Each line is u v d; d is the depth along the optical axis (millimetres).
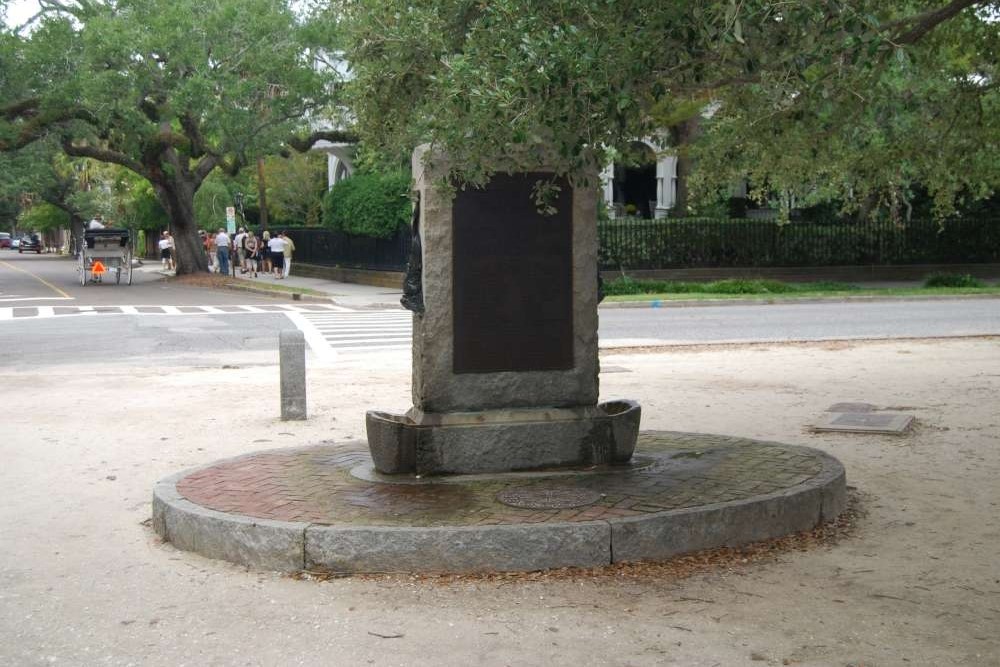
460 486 6906
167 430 10227
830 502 6707
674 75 7184
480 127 6492
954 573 5656
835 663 4500
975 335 17625
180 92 32000
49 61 33062
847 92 8258
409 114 8203
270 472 7453
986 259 36781
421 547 5719
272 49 32781
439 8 7832
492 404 7457
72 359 16531
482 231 7422
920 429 9617
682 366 14391
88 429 10281
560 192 7562
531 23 6645
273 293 32406
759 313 23766
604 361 15039
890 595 5328
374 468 7484
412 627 4984
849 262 35656
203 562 6055
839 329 19625
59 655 4758
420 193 7434
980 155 11633
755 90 7766
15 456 9070
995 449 8750
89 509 7340
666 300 26641
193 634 4973
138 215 66312
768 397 11625
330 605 5305
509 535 5719
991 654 4574
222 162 40469
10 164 41969
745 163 11062
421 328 7375
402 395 12367
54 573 5926
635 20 6824
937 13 8922
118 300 30125
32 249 104250
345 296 30578
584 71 6312
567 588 5473
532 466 7359
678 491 6559
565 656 4605
